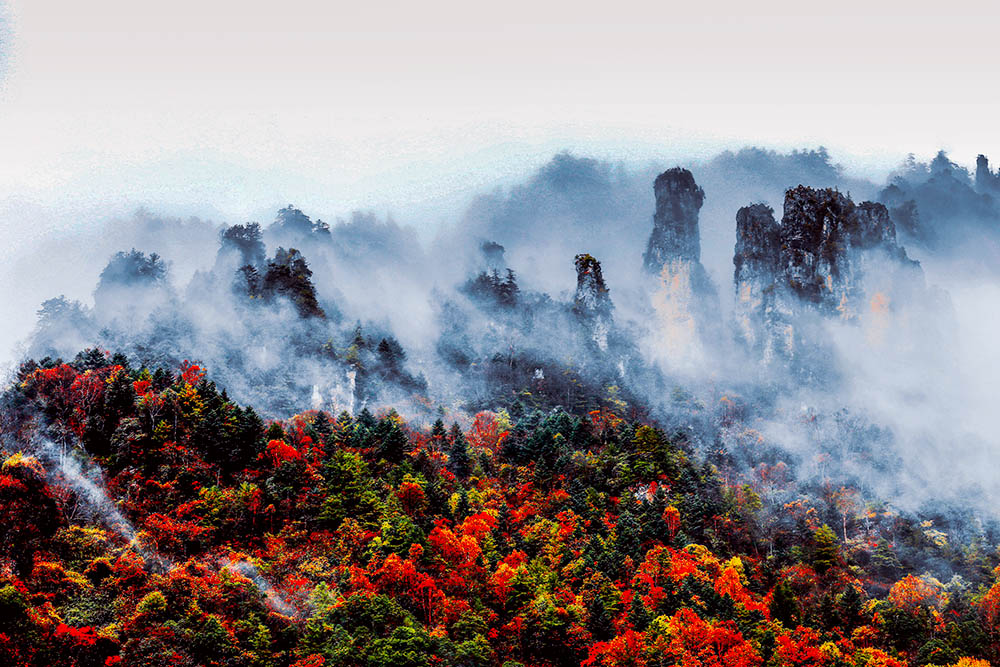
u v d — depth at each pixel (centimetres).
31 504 10688
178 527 11344
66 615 9450
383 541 12025
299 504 12469
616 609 11962
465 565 12200
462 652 10281
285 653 9919
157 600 9775
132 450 12494
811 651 11881
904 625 13200
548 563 13062
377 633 10344
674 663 11044
